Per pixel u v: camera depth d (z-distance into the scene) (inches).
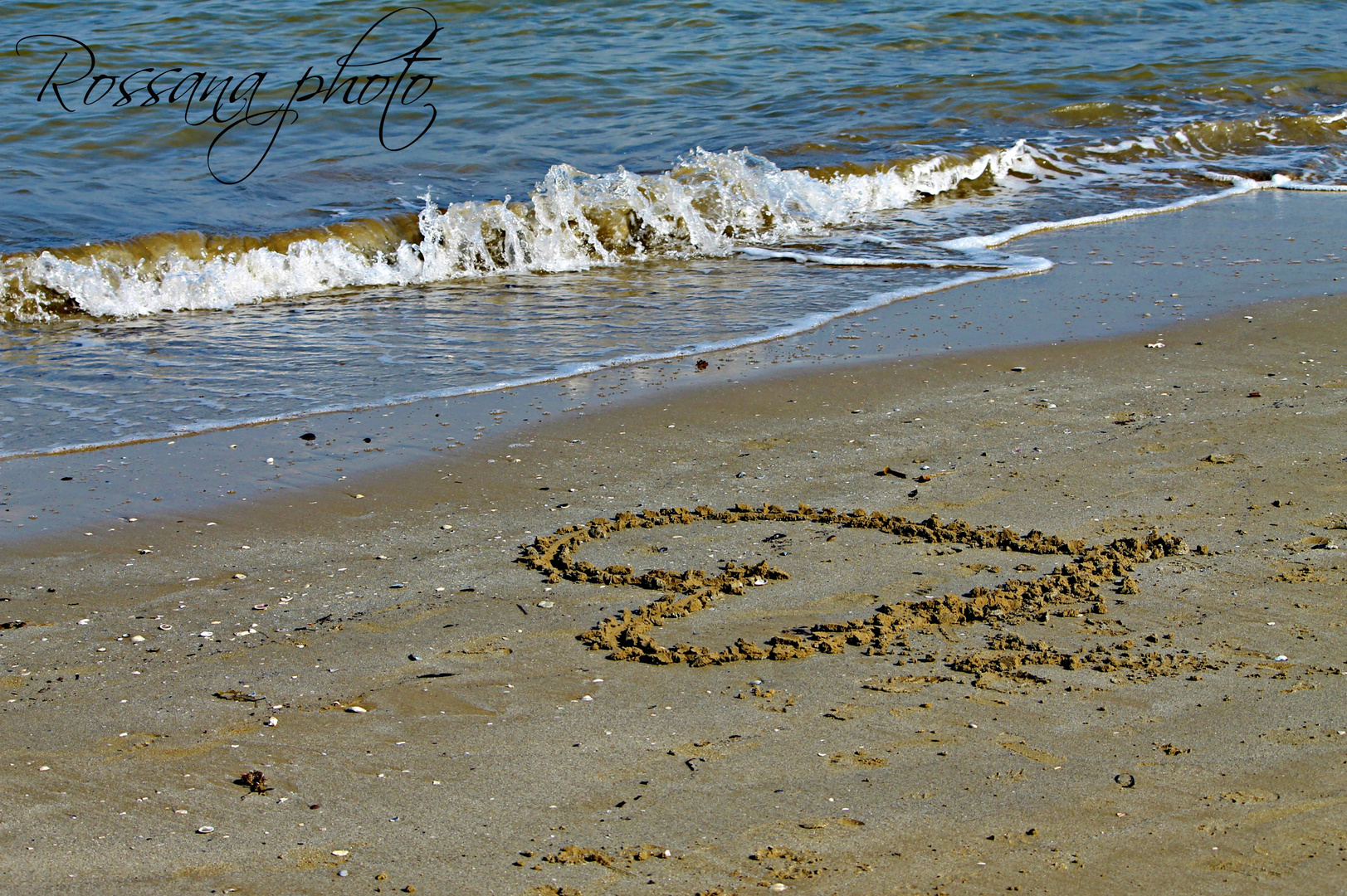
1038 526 181.0
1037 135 528.1
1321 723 127.0
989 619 152.4
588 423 231.8
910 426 227.5
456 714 132.6
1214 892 101.3
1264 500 188.5
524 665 143.6
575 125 530.3
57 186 427.2
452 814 114.3
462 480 204.2
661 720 130.9
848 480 201.2
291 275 353.1
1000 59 658.8
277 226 389.1
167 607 160.1
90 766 122.4
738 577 165.9
